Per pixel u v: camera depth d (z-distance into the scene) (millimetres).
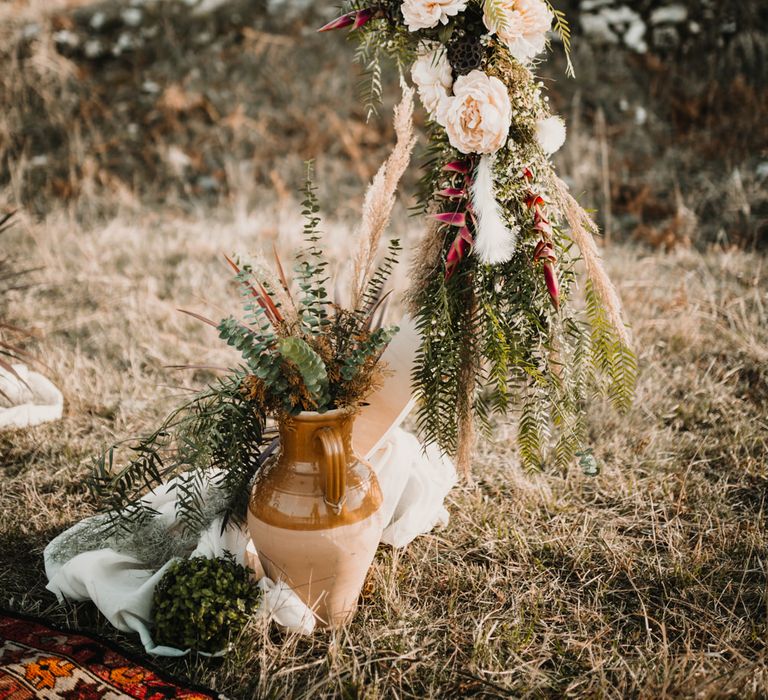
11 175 7477
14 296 5152
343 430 2387
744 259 5625
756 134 7387
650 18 8562
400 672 2363
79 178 7758
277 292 2398
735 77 7910
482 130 2273
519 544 2943
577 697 2291
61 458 3496
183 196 7676
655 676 2322
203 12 9297
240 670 2330
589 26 8625
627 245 6113
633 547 2990
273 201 7434
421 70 2443
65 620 2557
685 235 6262
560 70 8289
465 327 2594
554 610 2674
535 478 3443
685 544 2990
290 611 2406
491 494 3369
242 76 8742
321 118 8312
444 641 2518
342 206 7336
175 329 4820
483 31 2367
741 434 3707
